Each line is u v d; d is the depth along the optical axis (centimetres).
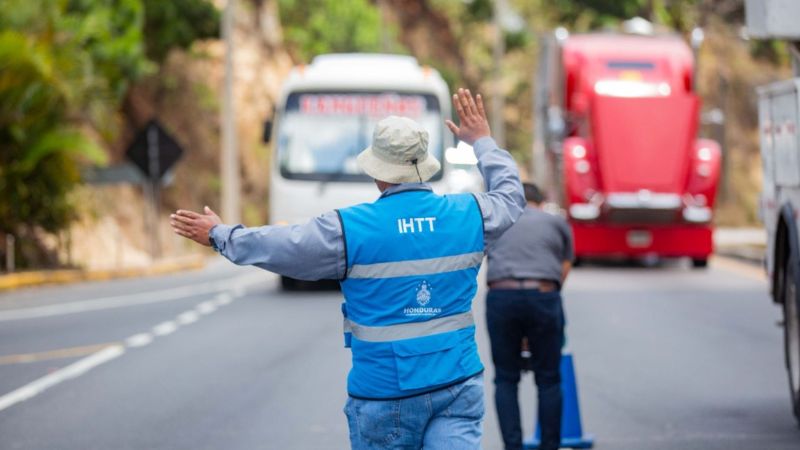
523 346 2373
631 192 6925
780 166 2677
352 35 14275
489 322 2334
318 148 6081
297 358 3716
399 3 18225
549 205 7856
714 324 4503
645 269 7325
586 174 7000
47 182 7625
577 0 15375
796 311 2600
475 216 1418
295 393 3095
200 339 4188
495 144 1505
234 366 3553
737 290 5888
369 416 1380
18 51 7088
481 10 17562
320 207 6038
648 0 14538
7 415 2847
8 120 7281
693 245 7031
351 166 6062
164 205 11200
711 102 15612
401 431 1385
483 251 1424
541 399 2322
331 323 4678
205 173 11919
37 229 8231
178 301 5684
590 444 2450
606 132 6981
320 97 6119
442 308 1384
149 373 3438
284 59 13700
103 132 7850
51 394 3123
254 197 12412
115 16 9012
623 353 3759
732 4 15888
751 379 3281
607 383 3216
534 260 2325
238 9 13188
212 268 8831
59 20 7581
